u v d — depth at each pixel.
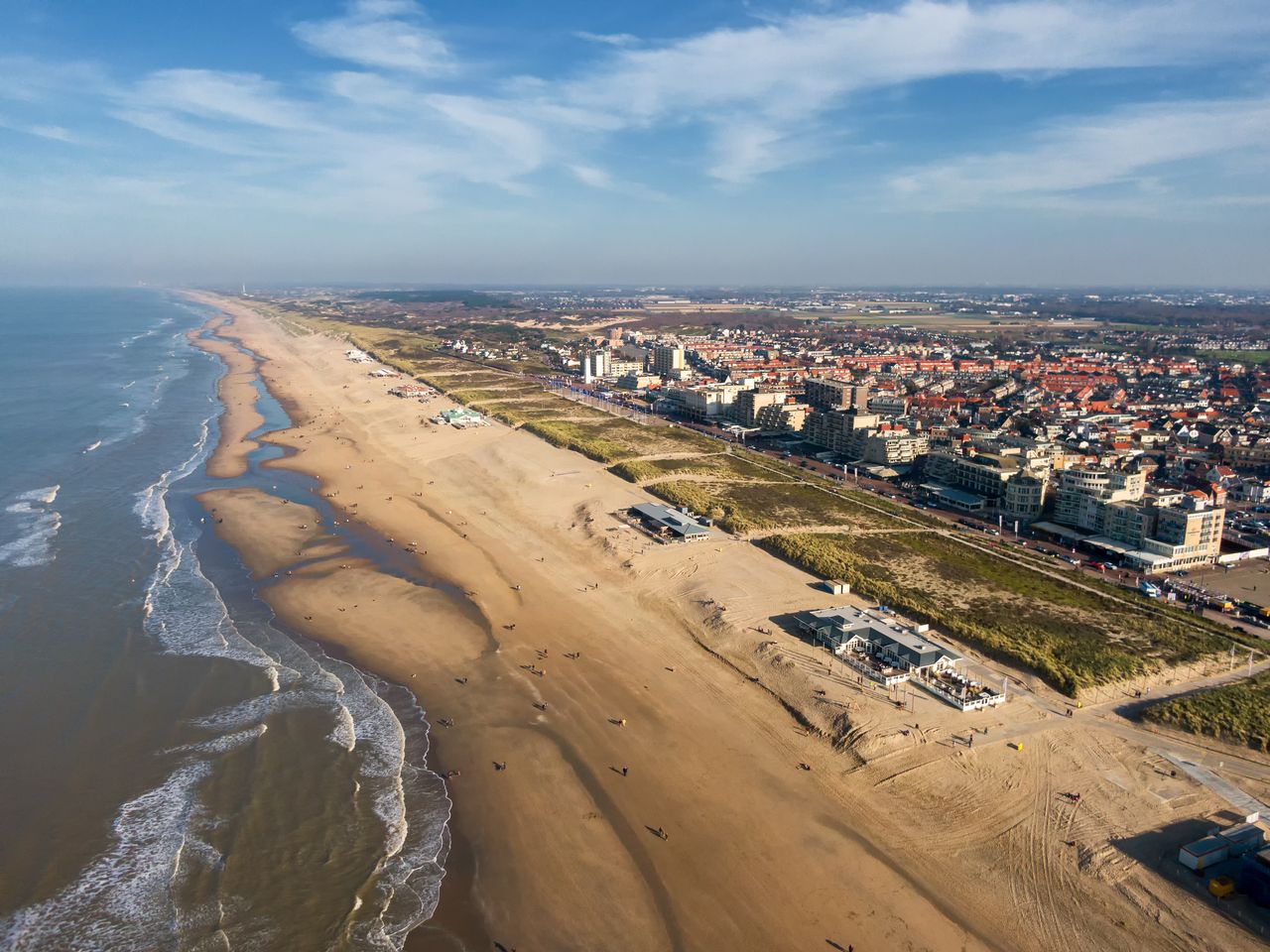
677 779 76.94
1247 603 118.81
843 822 71.12
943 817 71.38
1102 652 98.44
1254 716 83.44
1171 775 76.38
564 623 111.44
